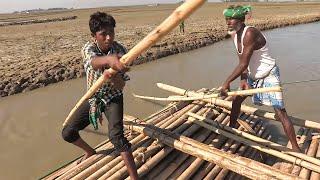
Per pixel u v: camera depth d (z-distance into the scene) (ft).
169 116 18.31
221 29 73.41
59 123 23.30
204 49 53.01
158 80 33.47
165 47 49.32
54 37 70.64
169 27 8.55
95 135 20.40
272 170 12.41
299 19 95.30
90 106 12.96
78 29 89.61
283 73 34.86
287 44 54.44
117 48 12.50
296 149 14.62
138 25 94.32
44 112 25.61
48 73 34.71
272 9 171.12
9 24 122.42
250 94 14.32
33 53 49.16
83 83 33.63
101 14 11.68
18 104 27.76
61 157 18.61
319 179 13.30
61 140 20.59
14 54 49.03
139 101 26.50
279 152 14.62
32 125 23.15
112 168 13.60
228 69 37.81
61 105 27.14
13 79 32.37
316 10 142.31
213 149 13.78
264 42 14.01
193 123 17.21
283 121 14.62
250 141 15.51
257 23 84.07
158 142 15.03
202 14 147.23
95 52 12.05
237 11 13.67
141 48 9.51
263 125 19.65
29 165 17.93
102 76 11.27
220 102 18.83
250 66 14.62
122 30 79.82
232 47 53.78
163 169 14.23
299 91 27.48
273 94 14.35
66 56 43.88
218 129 16.37
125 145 12.66
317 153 15.24
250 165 12.73
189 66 39.91
